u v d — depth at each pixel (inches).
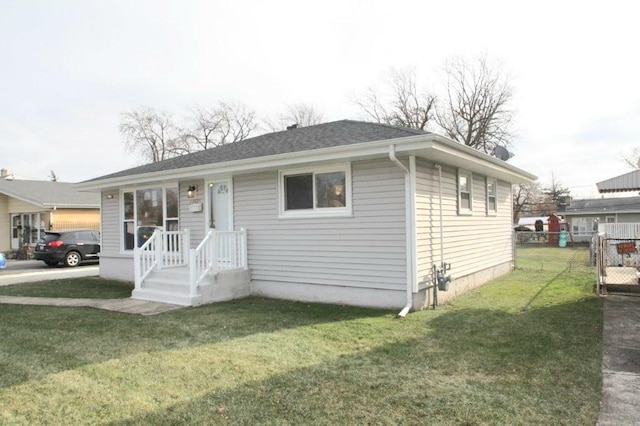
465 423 130.7
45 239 698.8
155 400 151.7
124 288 436.8
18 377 175.0
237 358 196.7
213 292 345.1
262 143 437.7
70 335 240.4
